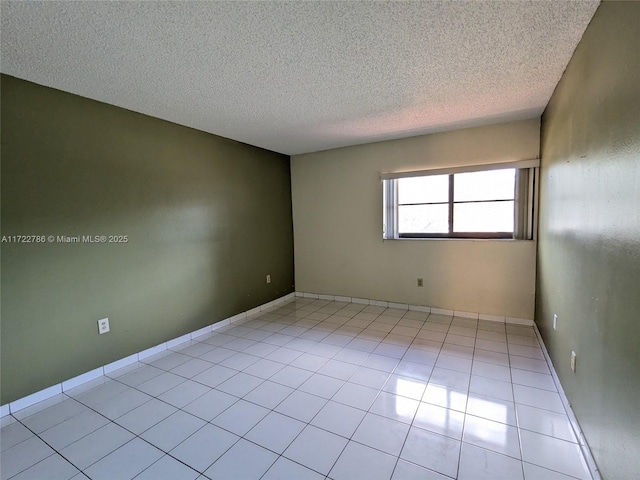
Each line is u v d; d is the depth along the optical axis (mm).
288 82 2301
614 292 1288
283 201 4793
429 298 4039
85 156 2500
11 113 2113
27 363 2211
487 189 3684
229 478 1559
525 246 3461
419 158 3906
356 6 1475
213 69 2076
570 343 1952
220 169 3725
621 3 1234
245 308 4098
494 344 3029
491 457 1645
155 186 3021
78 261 2473
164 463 1662
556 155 2439
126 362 2791
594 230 1531
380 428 1893
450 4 1474
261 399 2225
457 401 2137
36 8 1425
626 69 1182
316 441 1798
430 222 4031
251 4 1440
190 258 3373
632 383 1125
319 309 4316
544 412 2000
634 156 1113
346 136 3846
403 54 1933
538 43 1816
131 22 1556
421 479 1524
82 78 2166
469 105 2859
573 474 1527
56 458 1711
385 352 2928
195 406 2158
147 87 2338
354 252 4508
